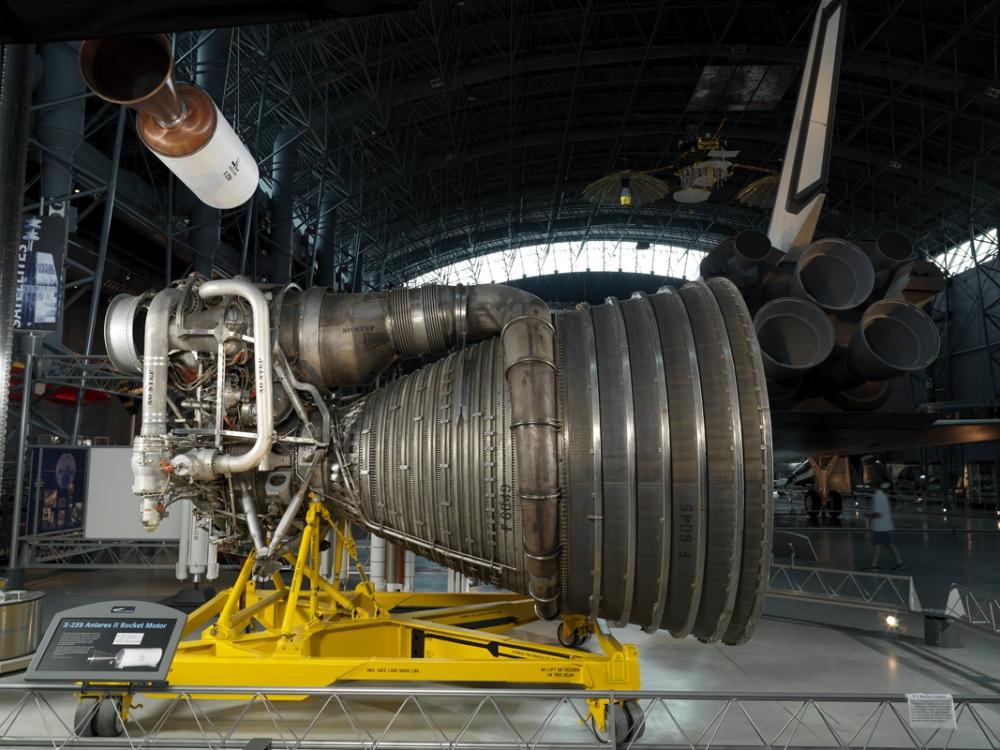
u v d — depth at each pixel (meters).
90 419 22.20
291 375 5.39
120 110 14.31
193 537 9.74
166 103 4.20
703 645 7.43
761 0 26.12
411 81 28.11
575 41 29.06
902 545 16.84
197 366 5.57
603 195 26.36
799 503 34.53
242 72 21.48
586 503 4.55
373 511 5.48
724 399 4.54
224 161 4.79
